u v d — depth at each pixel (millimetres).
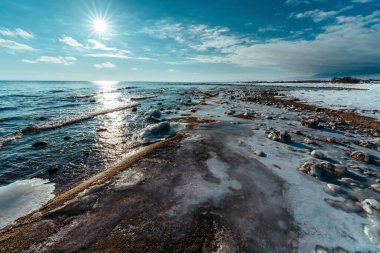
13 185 7383
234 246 4102
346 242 4191
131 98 37281
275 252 3973
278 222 4738
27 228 4672
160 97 39219
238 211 5094
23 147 11227
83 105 28500
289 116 17953
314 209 5188
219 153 8758
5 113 21812
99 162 9359
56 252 3986
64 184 7484
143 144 11359
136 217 4898
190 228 4551
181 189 6035
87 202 5500
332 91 45281
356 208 5266
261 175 6895
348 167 7742
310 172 6992
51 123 16359
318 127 13750
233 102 28594
